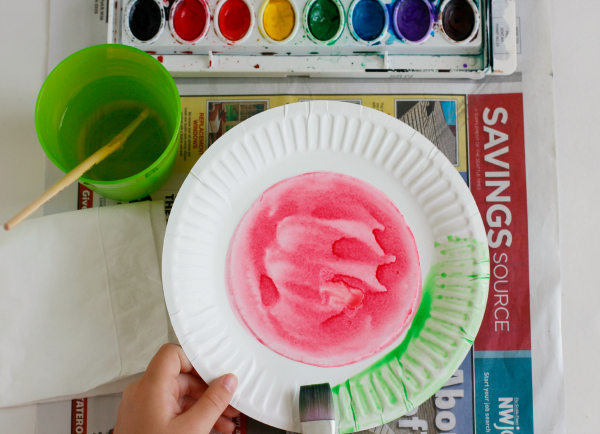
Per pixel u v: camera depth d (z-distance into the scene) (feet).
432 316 1.78
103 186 1.64
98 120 2.00
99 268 1.94
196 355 1.64
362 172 1.86
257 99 2.09
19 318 1.88
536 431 2.01
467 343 1.70
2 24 2.11
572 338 2.06
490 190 2.10
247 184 1.84
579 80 2.15
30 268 1.91
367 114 1.77
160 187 2.01
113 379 1.88
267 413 1.67
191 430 1.53
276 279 1.81
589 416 2.03
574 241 2.10
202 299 1.72
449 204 1.80
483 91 2.11
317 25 1.98
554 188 2.09
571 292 2.08
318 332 1.77
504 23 1.99
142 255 1.95
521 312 2.05
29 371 1.87
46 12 2.12
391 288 1.82
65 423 1.96
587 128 2.14
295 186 1.86
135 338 1.92
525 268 2.06
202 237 1.76
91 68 1.83
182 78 2.09
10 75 2.10
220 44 1.94
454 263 1.79
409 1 1.98
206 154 1.73
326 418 1.58
